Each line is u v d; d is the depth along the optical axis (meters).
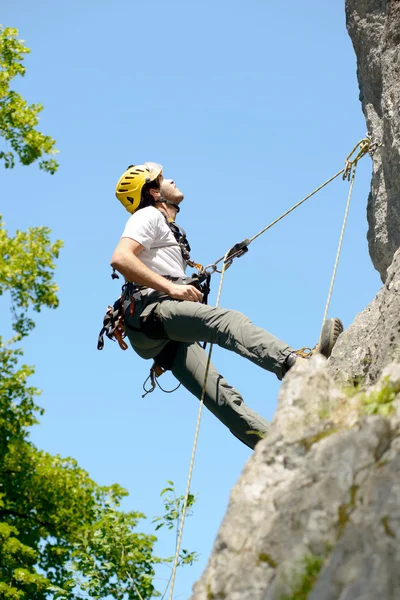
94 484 12.67
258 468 3.09
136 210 5.60
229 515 3.01
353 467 2.77
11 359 12.76
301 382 3.32
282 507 2.85
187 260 5.41
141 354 5.30
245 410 4.96
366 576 2.35
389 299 4.60
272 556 2.75
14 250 13.08
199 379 5.10
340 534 2.61
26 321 13.29
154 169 5.62
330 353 4.69
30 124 14.38
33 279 13.05
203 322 4.86
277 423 3.21
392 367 3.25
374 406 3.04
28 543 12.17
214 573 2.89
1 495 11.73
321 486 2.79
